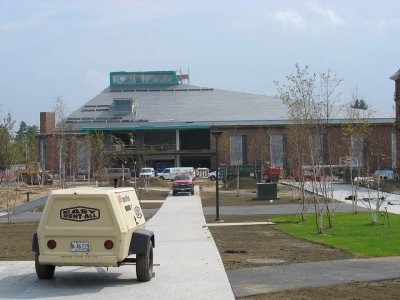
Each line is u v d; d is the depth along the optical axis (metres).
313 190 28.22
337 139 40.19
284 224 24.98
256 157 94.69
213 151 102.25
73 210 10.55
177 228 23.64
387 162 61.22
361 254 14.52
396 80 62.56
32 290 10.50
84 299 9.70
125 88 118.75
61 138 62.09
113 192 10.68
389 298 9.30
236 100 113.44
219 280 11.26
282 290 10.12
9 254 15.67
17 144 43.47
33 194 54.41
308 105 34.94
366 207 33.12
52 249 10.59
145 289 10.50
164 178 84.62
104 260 10.45
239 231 22.28
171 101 114.50
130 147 100.75
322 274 11.64
